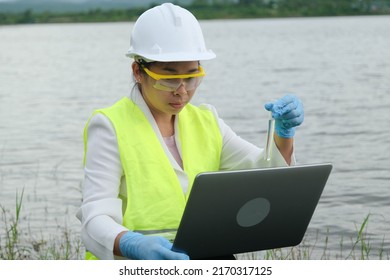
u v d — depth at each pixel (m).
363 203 10.37
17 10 188.12
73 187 11.57
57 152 14.93
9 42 70.25
